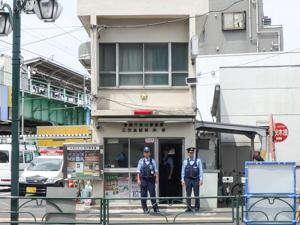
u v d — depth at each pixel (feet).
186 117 62.13
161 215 49.98
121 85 65.10
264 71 89.66
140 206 59.72
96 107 63.67
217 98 93.71
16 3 41.86
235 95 89.61
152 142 62.90
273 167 40.63
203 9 63.21
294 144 87.76
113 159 63.21
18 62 42.04
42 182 78.07
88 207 59.62
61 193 40.86
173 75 65.16
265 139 68.64
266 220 40.29
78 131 118.21
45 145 120.06
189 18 63.52
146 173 53.72
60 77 161.79
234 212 42.22
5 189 99.91
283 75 89.25
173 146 63.31
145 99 64.80
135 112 61.72
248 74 89.76
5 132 153.69
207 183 60.85
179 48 65.31
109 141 63.26
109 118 62.18
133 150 63.10
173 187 62.95
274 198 40.29
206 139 72.79
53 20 42.86
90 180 62.23
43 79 150.20
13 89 41.88
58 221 40.57
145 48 65.36
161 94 64.95
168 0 63.31
